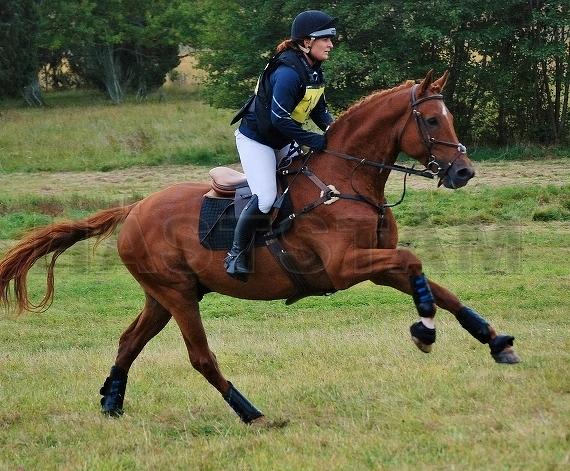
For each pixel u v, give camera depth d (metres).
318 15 7.76
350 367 9.81
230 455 7.05
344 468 6.34
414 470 6.11
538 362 8.90
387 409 7.80
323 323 13.35
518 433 6.57
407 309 14.02
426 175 7.74
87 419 8.44
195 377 10.12
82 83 66.56
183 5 57.56
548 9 32.94
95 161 35.09
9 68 54.81
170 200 8.59
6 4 54.59
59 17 56.16
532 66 33.56
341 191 7.81
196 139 37.69
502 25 33.31
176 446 7.40
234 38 36.41
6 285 8.70
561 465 5.86
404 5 32.34
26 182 30.61
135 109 49.25
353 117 7.95
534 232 19.89
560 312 12.84
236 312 14.67
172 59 60.78
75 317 14.86
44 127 42.78
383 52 33.12
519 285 14.98
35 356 11.92
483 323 7.43
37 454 7.41
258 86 8.03
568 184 24.84
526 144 33.53
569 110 34.38
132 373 10.39
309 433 7.35
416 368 9.27
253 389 9.13
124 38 57.94
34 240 8.73
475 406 7.54
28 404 9.10
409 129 7.74
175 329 14.09
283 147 8.22
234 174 8.48
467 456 6.25
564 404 7.25
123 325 14.27
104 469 6.85
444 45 34.16
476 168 29.97
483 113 35.19
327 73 32.41
